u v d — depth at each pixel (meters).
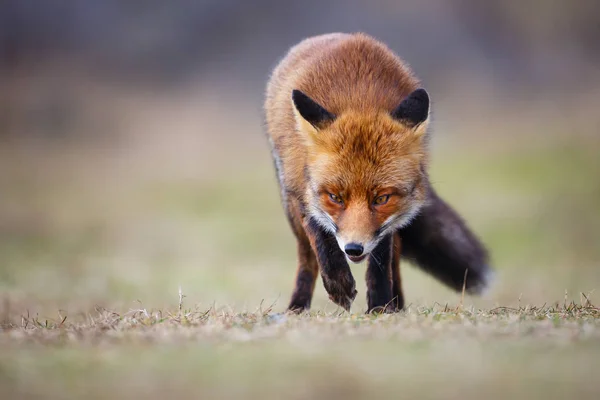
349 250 7.23
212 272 16.89
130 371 5.27
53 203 28.23
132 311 7.80
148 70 46.03
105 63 46.38
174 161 34.84
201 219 25.47
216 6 45.59
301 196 8.00
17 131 40.66
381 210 7.49
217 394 4.81
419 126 7.57
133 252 20.55
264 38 44.75
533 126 34.31
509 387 4.80
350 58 8.17
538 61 43.84
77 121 41.38
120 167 34.47
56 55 47.12
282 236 22.61
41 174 33.38
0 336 6.48
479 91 41.47
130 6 46.81
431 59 43.59
